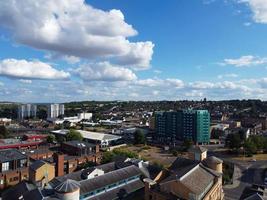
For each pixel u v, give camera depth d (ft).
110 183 259.19
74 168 419.74
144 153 626.64
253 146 608.60
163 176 261.85
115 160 388.37
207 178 252.01
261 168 497.05
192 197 212.43
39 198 213.46
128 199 256.93
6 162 349.82
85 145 470.39
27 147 593.42
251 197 209.36
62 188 216.74
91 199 238.89
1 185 333.21
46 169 315.78
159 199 228.02
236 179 424.87
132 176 283.38
